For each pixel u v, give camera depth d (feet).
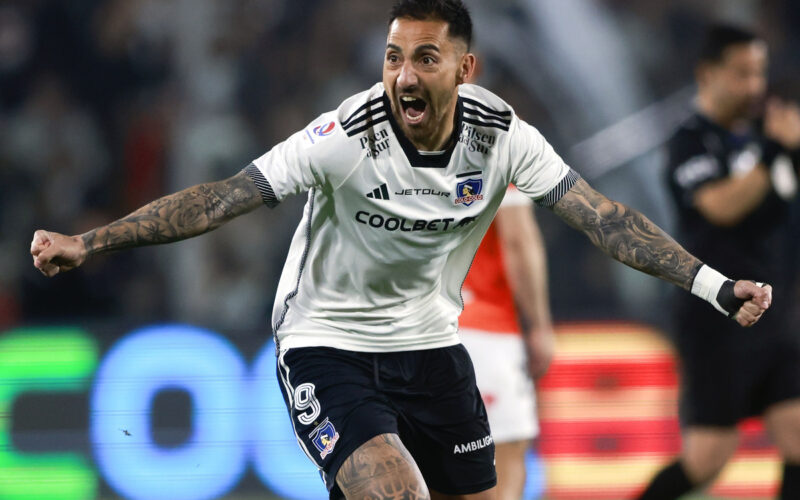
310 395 39.01
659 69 122.93
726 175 58.13
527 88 119.24
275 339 41.22
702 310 58.08
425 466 42.19
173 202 35.83
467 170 37.73
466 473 42.14
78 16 121.19
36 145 114.83
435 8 35.91
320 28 121.90
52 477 74.43
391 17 36.55
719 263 57.77
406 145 36.91
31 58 119.85
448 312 41.50
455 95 37.32
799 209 73.20
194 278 104.78
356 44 122.31
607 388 76.33
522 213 52.54
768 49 120.47
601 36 121.70
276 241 106.83
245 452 75.10
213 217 36.09
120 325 76.43
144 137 114.73
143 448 75.00
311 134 37.11
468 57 37.09
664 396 76.23
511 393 52.49
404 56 35.88
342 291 39.73
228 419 75.36
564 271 105.29
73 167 115.03
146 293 104.22
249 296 104.88
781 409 57.26
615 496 75.56
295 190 36.99
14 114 117.39
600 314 77.46
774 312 57.62
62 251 33.73
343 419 37.86
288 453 75.15
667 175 60.08
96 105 119.44
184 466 74.74
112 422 75.15
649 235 38.60
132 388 75.66
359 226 37.99
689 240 58.90
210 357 75.97
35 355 75.82
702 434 58.44
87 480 74.43
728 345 57.57
